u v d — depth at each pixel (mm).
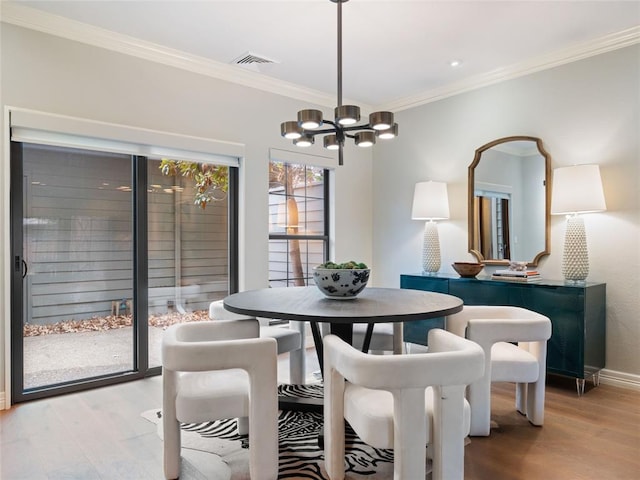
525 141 3631
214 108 3650
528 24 2939
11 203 2752
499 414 2605
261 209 3979
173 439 1886
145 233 3342
